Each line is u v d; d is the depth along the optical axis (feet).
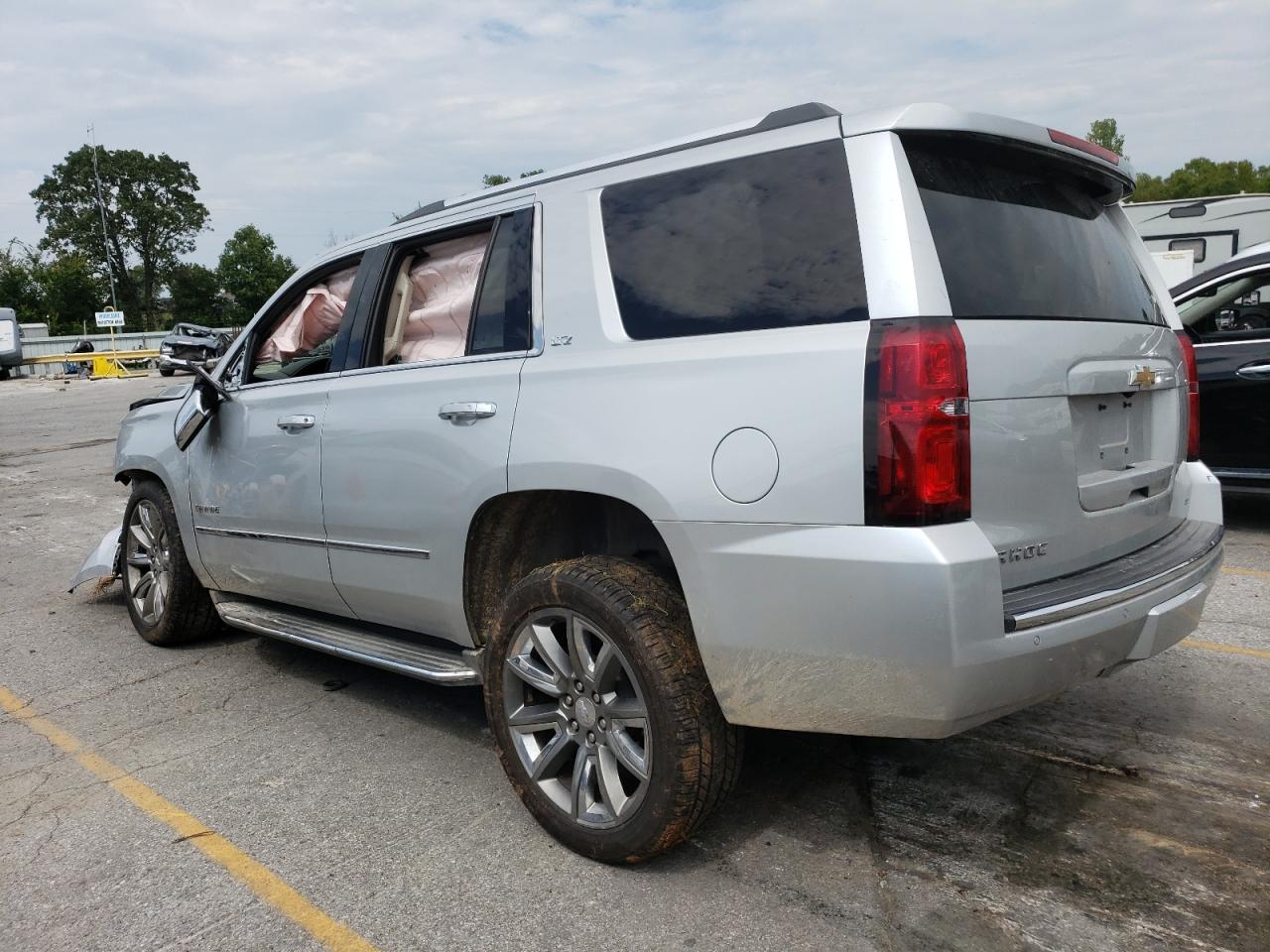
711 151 9.41
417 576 11.43
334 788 11.46
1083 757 11.38
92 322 226.99
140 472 17.24
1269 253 21.76
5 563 24.35
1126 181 10.66
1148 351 10.02
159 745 12.94
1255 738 11.74
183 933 8.77
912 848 9.61
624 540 10.96
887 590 7.55
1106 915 8.45
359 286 12.82
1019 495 8.18
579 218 10.21
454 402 10.71
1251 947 8.00
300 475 12.92
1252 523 23.31
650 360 9.05
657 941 8.35
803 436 7.93
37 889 9.56
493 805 10.91
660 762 8.79
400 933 8.63
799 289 8.36
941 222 8.24
